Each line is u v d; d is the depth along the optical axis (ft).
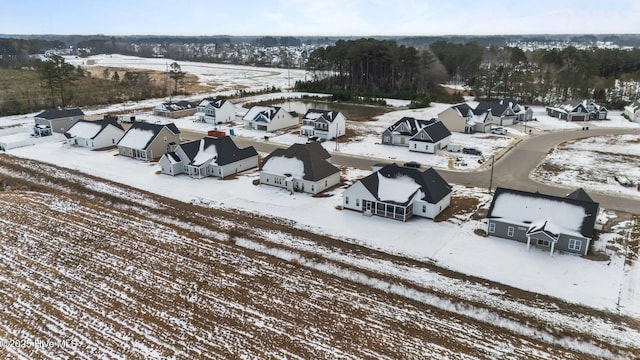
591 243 122.21
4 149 229.66
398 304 98.43
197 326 91.35
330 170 169.17
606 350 82.53
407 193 140.77
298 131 270.67
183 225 139.44
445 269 110.32
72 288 105.19
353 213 144.46
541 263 112.47
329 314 94.94
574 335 86.28
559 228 118.01
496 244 122.72
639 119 292.81
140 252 122.01
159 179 180.65
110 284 106.63
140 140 211.00
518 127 279.28
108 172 190.29
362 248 121.19
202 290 103.86
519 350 83.82
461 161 198.18
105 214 148.46
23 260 118.11
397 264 112.57
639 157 207.00
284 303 98.89
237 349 84.74
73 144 236.02
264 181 172.55
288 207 150.10
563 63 457.68
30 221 142.41
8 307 98.27
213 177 182.80
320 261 115.03
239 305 98.12
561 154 213.46
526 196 127.75
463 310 95.40
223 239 130.31
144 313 95.66
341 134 259.60
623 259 113.60
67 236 131.85
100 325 92.02
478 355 82.53
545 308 94.32
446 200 147.54
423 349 84.28
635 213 141.79
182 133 266.36
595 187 166.71
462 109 269.03
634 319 90.48
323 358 82.12
